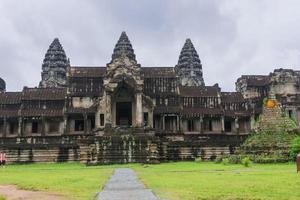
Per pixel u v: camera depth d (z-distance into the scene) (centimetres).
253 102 11206
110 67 9131
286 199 2128
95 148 7688
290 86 11350
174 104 10069
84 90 10069
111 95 8962
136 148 7675
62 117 9962
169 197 2197
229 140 8950
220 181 3266
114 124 9056
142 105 9125
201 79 15800
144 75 10469
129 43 13875
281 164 6606
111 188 2733
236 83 12238
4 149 8381
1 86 12681
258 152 7319
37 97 10256
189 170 5162
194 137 9775
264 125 7738
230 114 10419
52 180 3619
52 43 15312
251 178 3544
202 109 10375
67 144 8594
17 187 2989
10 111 10100
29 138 9469
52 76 14725
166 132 9475
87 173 4762
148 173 4550
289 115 10962
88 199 2152
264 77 11950
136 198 2148
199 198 2170
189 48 16012
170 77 10462
